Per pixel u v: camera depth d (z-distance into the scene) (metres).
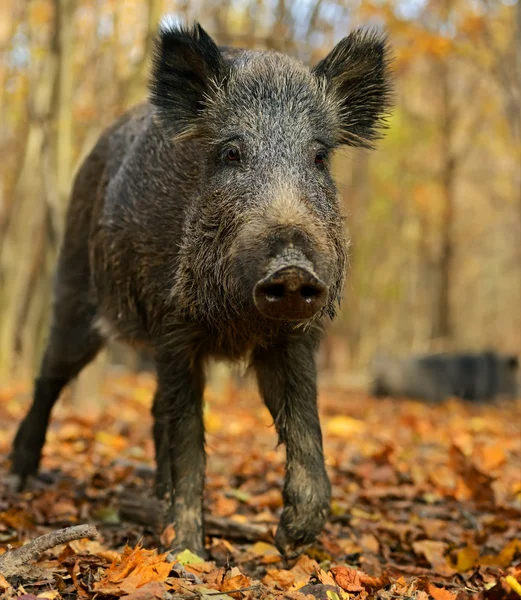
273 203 3.84
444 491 6.85
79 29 16.22
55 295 6.35
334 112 4.58
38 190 16.91
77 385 11.28
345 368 33.09
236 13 16.03
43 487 6.40
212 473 7.24
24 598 3.26
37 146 15.91
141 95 11.55
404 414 13.96
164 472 5.50
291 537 4.44
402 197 30.31
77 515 5.54
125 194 5.14
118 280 5.27
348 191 28.39
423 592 3.85
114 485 6.52
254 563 4.62
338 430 10.83
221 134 4.32
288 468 4.57
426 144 29.28
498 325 57.16
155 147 5.02
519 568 4.15
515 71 16.53
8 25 17.61
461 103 28.56
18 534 4.82
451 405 16.14
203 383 4.89
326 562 4.58
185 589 3.53
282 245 3.67
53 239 10.72
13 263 17.41
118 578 3.58
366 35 4.85
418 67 28.14
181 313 4.66
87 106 15.55
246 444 9.45
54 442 8.57
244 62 4.57
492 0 16.80
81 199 6.07
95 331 6.15
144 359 22.72
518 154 20.66
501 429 12.12
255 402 14.91
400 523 5.77
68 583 3.68
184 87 4.60
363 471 7.45
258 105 4.32
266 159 4.14
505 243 49.09
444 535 5.39
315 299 3.56
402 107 28.00
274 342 4.64
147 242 4.90
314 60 17.05
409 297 43.44
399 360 18.06
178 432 4.72
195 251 4.39
